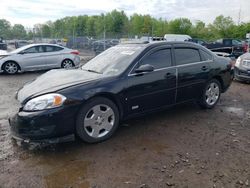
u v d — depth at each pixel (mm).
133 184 2893
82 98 3578
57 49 12031
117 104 4004
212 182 2939
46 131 3379
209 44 21531
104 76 4008
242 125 4684
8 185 2857
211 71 5312
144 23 63906
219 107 5793
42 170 3152
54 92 3492
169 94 4637
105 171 3137
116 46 5117
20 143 3844
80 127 3631
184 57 4922
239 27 60938
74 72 4445
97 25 66250
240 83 8945
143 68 4055
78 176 3035
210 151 3648
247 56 8875
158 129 4410
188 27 64750
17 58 11086
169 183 2908
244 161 3389
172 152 3602
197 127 4535
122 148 3709
